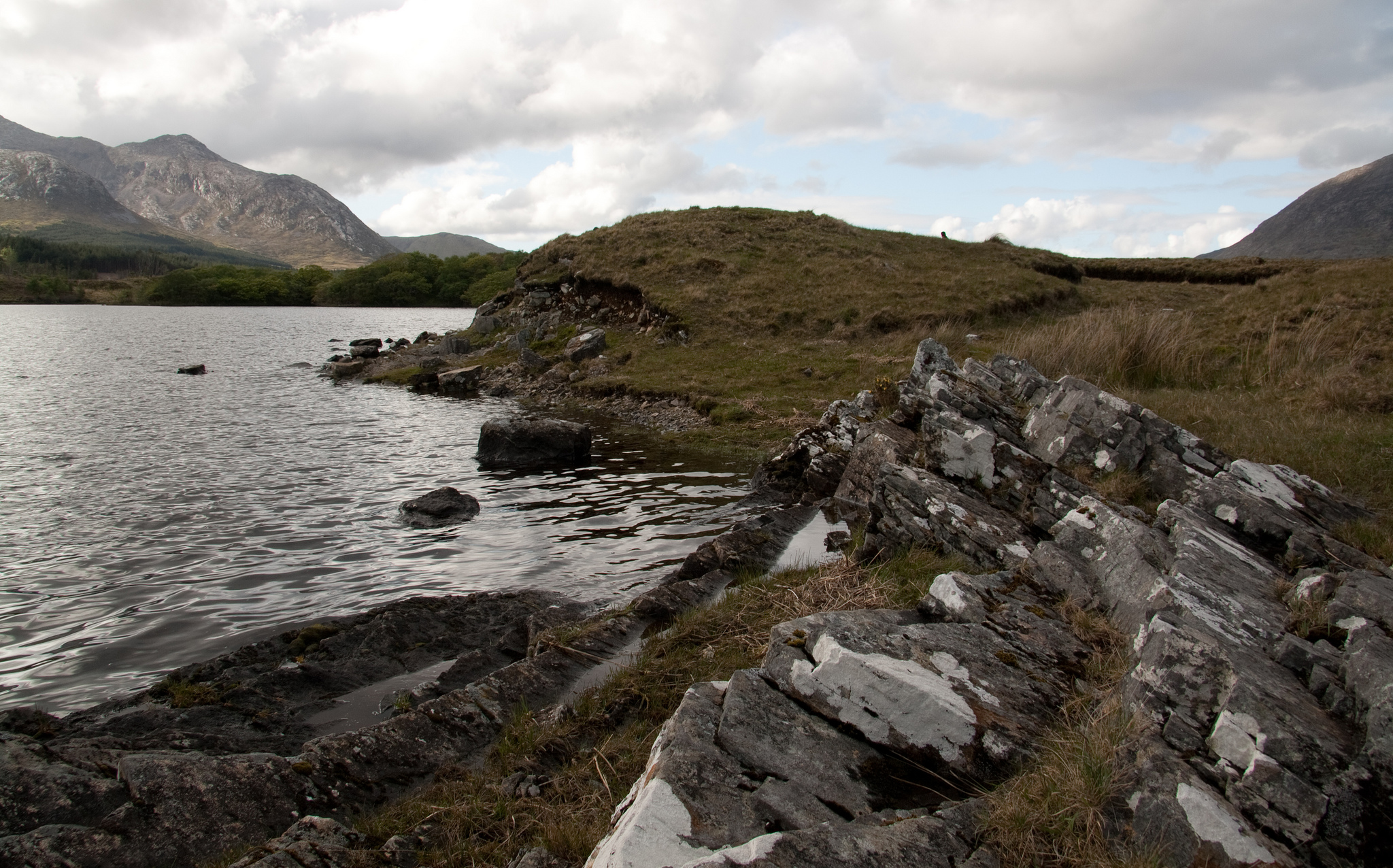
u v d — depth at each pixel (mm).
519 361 33062
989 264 39531
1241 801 3451
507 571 10836
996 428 10383
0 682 7738
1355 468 9836
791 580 8883
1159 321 17688
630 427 22234
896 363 24219
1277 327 19547
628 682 6574
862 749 4156
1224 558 6090
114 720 6324
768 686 4523
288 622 9164
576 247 42125
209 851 4496
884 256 40031
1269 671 4113
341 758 5395
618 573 10625
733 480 15914
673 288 34594
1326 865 3238
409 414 25703
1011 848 3439
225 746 6012
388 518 13688
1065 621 5723
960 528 8133
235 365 41625
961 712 4141
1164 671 4066
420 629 8414
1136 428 9039
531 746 5660
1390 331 17641
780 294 33781
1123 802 3564
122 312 115250
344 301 144500
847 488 12078
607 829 4281
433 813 4891
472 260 160625
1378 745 3461
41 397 29297
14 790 4543
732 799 3686
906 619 5480
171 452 19703
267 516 13812
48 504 14602
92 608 9625
